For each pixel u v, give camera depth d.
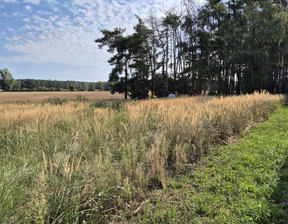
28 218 1.97
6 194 2.20
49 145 4.25
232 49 29.20
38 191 2.19
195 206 2.53
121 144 4.13
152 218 2.32
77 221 2.17
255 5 26.28
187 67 32.94
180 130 4.62
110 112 7.89
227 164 3.76
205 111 6.00
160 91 36.91
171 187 3.10
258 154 4.09
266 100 10.64
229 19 30.22
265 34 24.38
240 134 5.79
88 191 2.46
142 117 6.03
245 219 2.17
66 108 8.27
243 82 26.91
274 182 2.89
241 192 2.72
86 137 4.43
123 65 31.78
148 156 3.63
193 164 3.83
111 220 2.38
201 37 26.98
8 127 5.62
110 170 3.05
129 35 29.34
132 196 2.80
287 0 27.00
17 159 3.57
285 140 4.91
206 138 4.67
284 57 27.64
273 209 2.27
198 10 29.58
